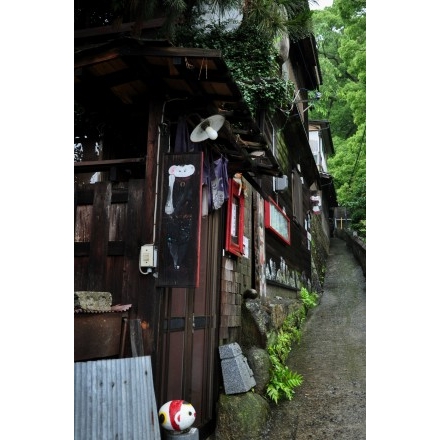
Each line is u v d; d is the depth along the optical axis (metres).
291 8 6.16
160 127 4.30
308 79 16.55
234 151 5.77
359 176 23.97
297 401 6.60
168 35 5.65
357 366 8.00
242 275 7.75
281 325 9.16
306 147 14.45
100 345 3.45
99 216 4.34
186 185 4.17
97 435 2.73
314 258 18.39
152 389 3.31
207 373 5.70
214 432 5.66
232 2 6.16
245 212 8.14
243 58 7.70
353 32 16.84
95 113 4.98
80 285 4.27
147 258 4.00
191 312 5.18
